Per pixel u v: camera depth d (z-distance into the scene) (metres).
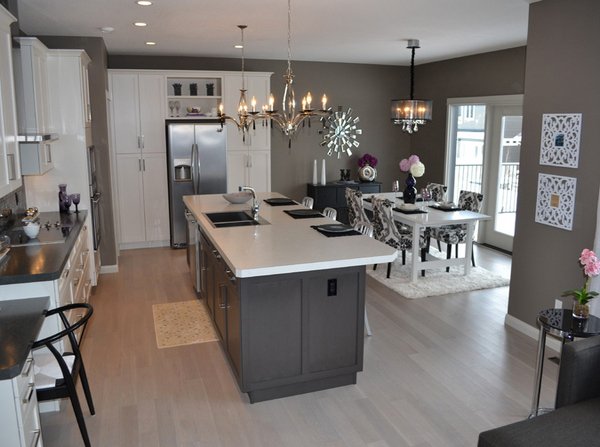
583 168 3.75
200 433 3.05
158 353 4.11
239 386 3.47
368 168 8.48
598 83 3.59
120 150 7.17
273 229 4.18
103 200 6.23
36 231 3.99
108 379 3.69
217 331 4.27
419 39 6.00
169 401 3.40
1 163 3.24
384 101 8.80
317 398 3.43
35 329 2.56
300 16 4.71
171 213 7.40
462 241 6.32
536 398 3.12
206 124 7.27
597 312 3.57
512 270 4.55
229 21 4.96
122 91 7.06
